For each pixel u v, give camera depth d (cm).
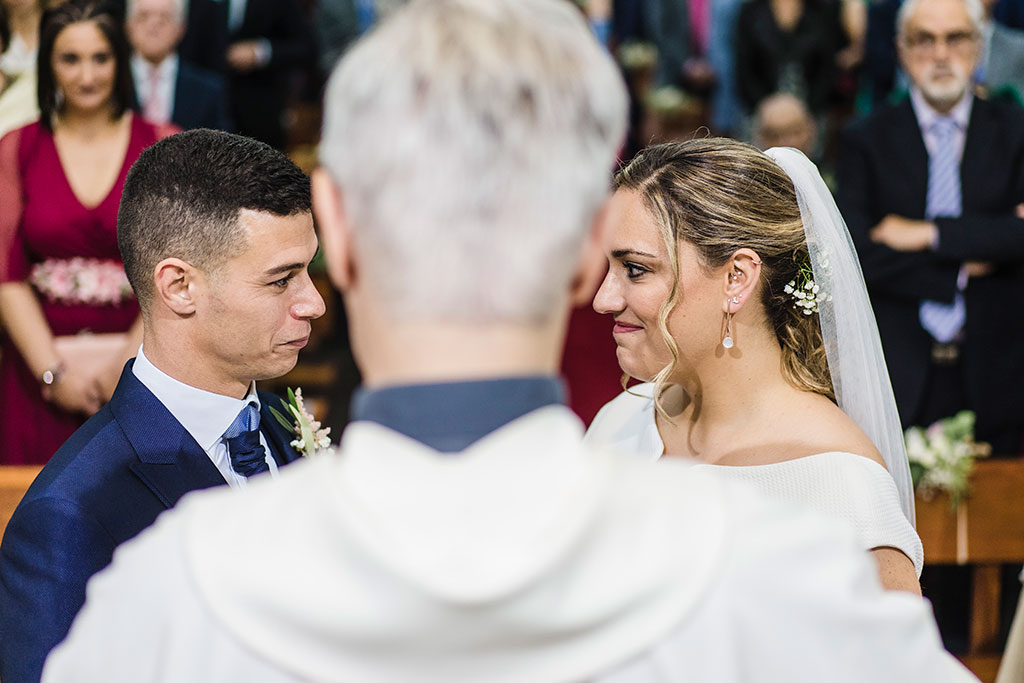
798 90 704
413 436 81
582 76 85
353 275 87
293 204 183
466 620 74
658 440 216
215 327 182
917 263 379
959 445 316
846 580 83
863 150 392
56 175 346
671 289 196
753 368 201
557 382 85
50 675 84
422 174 80
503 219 81
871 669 82
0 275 346
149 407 181
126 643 81
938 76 381
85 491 171
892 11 652
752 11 710
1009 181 385
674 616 78
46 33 339
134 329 350
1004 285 382
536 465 79
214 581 79
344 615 75
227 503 85
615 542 79
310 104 738
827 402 203
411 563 74
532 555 75
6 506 273
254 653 77
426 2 87
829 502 183
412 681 76
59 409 352
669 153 202
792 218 197
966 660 320
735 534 82
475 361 82
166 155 180
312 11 806
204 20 591
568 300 89
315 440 207
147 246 179
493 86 82
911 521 217
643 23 766
